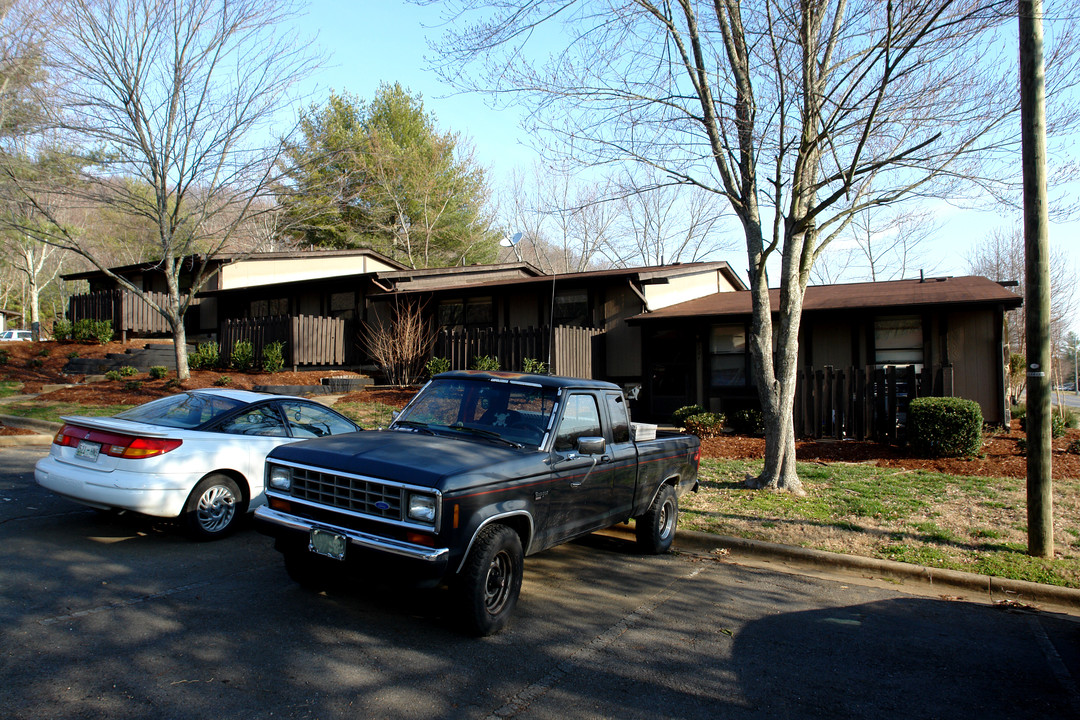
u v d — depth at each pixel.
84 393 17.47
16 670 3.89
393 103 36.88
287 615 4.98
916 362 16.34
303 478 4.92
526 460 5.07
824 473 10.85
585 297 20.38
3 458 11.14
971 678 4.46
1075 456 12.20
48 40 16.52
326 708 3.67
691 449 7.83
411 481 4.40
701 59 9.55
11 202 17.50
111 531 6.94
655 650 4.73
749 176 9.41
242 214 19.53
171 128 17.81
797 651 4.81
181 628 4.63
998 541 7.35
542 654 4.56
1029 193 6.82
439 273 23.16
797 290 9.49
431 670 4.22
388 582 4.42
